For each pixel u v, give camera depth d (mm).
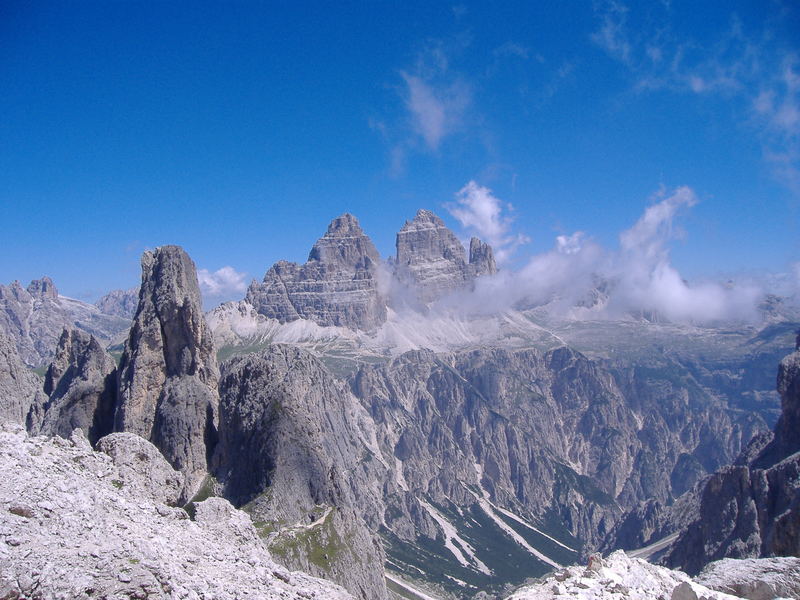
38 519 50500
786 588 60562
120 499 61406
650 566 61344
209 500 71000
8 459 59688
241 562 60500
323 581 66625
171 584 46875
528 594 55375
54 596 40750
